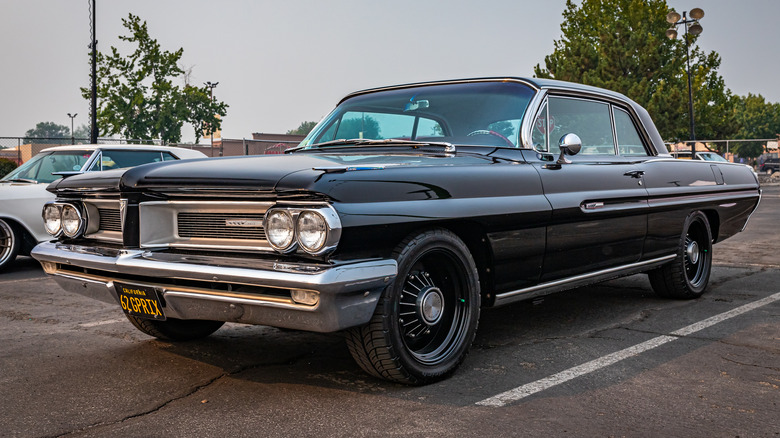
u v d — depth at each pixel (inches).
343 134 174.7
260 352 153.2
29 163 332.5
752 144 2972.4
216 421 110.0
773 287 233.8
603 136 184.4
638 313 193.3
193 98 1143.6
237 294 114.2
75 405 118.5
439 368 129.6
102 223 143.3
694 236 215.6
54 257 141.8
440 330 134.3
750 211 241.8
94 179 138.4
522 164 149.9
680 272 204.4
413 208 120.2
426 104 167.6
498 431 104.7
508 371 137.0
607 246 169.2
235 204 118.6
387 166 123.0
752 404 117.3
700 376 133.3
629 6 1382.9
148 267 121.3
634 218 177.5
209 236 124.3
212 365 142.9
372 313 116.1
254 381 131.3
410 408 115.0
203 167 125.1
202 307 120.3
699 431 105.0
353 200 111.7
